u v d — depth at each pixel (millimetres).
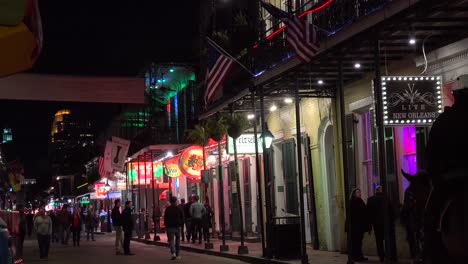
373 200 14555
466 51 12031
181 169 27094
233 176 27719
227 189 29406
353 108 16859
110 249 27859
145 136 45250
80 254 24844
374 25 10750
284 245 16391
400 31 11742
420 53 13367
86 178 80188
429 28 11453
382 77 11539
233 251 20375
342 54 12391
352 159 17125
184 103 37375
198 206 25969
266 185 16938
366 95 16094
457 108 3475
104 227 50156
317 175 19344
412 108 11578
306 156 20047
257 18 23531
